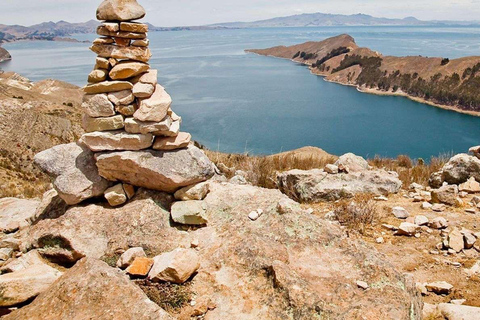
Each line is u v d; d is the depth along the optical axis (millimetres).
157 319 3506
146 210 5387
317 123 90062
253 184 9844
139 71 5438
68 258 4992
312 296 3793
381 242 5996
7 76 100438
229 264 4512
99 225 5230
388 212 7215
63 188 5406
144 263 4516
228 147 64625
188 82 146625
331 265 4422
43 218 5770
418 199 7855
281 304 3861
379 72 165875
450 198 7430
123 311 3600
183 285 4301
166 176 5332
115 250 5059
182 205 5441
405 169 13078
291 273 4098
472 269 5082
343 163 9398
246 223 5242
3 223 6438
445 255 5535
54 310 3752
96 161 5496
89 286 3881
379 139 78250
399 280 4090
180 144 5570
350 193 8266
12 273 4410
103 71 5449
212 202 5789
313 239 4793
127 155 5285
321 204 8133
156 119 5301
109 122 5422
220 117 88562
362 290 3990
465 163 8602
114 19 5281
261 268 4352
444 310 4090
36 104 66062
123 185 5660
